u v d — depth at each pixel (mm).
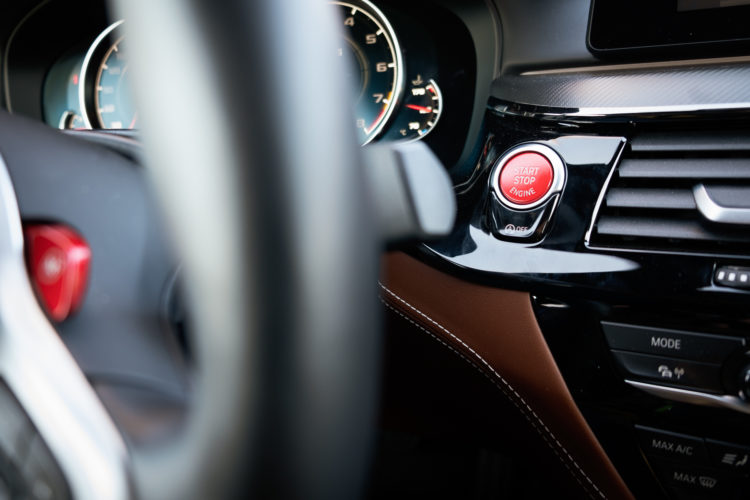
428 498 1467
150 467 349
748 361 884
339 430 330
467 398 1149
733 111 890
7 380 383
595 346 964
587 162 951
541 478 1225
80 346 439
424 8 1265
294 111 296
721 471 937
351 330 324
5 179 423
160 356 491
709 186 885
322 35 310
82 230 495
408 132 1318
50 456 367
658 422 955
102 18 1501
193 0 283
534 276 964
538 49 1105
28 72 1561
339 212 313
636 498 1021
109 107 1525
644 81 962
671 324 918
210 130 287
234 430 314
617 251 925
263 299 300
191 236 297
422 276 1062
